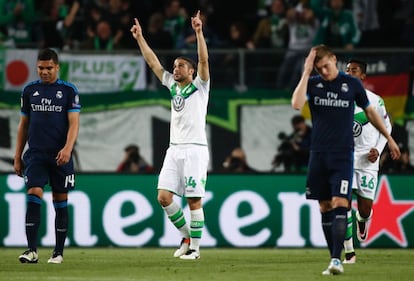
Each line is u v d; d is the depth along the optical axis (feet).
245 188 148.46
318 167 97.45
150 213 148.15
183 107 118.32
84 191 148.36
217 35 202.59
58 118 110.32
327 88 96.68
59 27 197.47
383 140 118.83
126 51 166.09
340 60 163.53
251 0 204.54
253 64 165.58
